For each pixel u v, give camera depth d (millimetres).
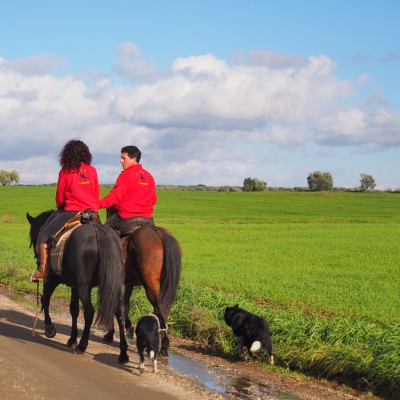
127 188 10250
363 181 161125
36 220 11203
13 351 9273
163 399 7367
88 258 9102
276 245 36156
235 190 158875
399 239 40594
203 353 10781
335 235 43625
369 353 9422
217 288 18234
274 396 8258
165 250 9562
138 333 8648
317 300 16516
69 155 9812
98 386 7684
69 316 13859
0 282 18891
